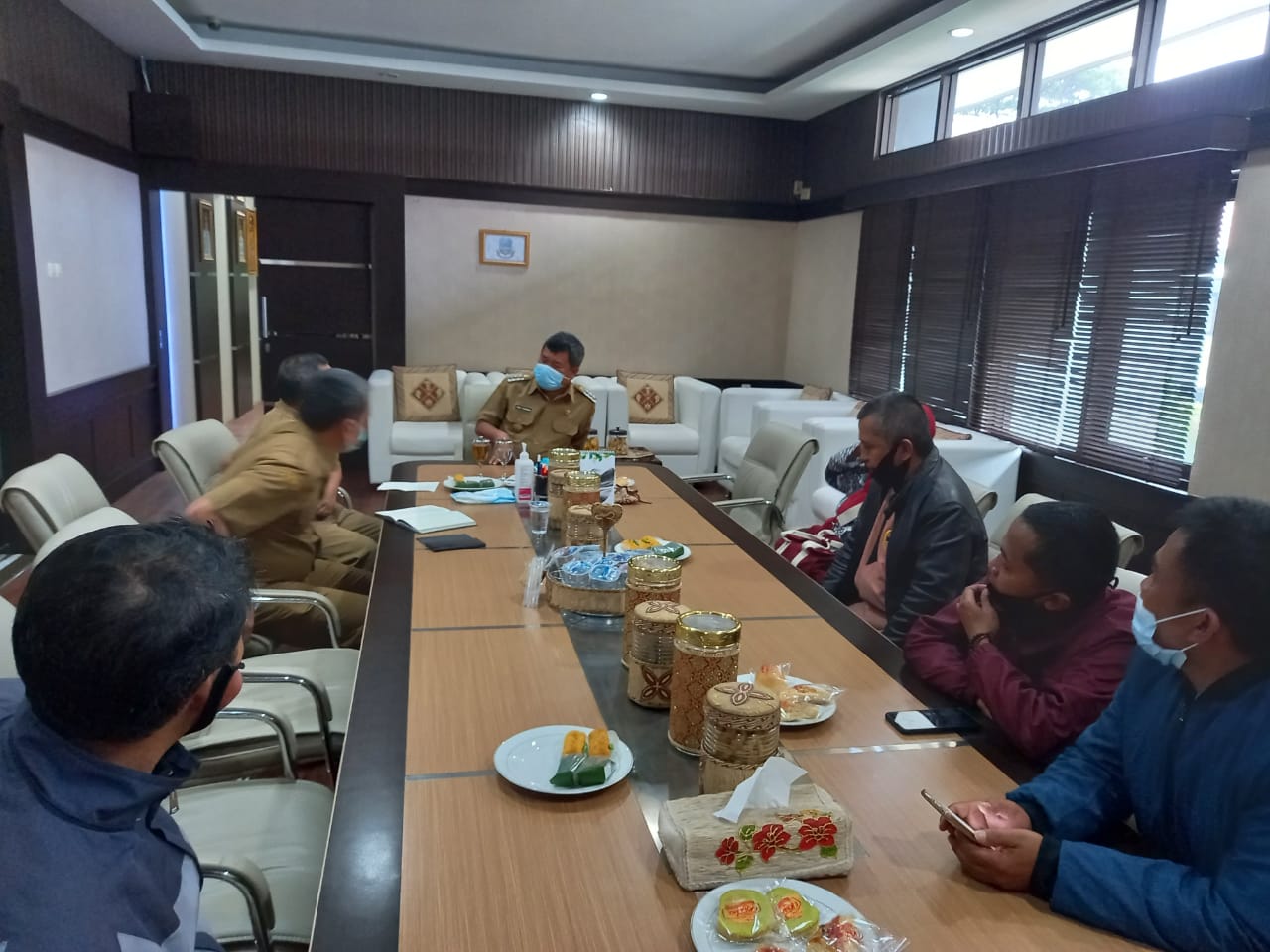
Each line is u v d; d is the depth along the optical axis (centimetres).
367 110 633
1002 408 493
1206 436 355
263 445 244
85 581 80
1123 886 95
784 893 96
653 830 112
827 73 543
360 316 670
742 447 566
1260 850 87
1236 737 91
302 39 582
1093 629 128
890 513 220
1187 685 99
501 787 120
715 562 229
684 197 695
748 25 515
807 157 700
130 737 82
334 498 303
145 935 80
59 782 79
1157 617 96
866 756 132
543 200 675
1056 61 440
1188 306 372
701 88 646
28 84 417
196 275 702
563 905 97
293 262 652
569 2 485
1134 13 390
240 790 162
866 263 623
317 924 92
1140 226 396
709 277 716
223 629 87
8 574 402
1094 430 425
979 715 145
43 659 78
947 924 97
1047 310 455
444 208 662
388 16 529
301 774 229
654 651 142
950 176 519
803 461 328
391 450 570
